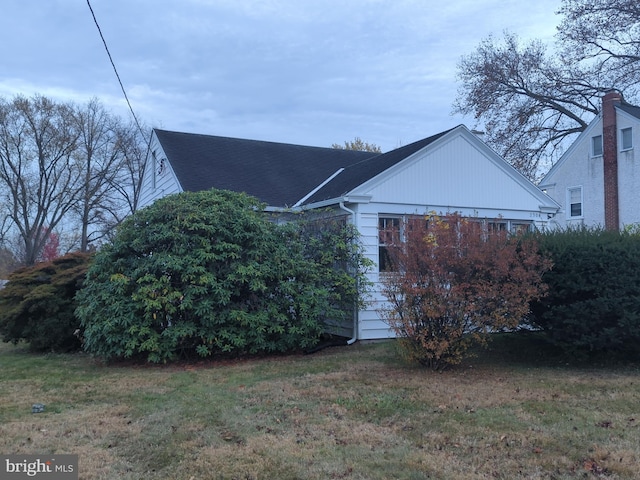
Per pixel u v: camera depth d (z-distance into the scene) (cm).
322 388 692
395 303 793
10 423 552
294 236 1029
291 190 1408
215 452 456
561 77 2808
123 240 942
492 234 777
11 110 3600
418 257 757
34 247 3741
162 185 1545
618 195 2289
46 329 1084
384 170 1116
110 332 873
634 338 812
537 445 469
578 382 720
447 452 455
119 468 427
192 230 915
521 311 750
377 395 649
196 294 893
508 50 2911
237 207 988
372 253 1097
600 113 2405
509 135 2923
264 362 909
